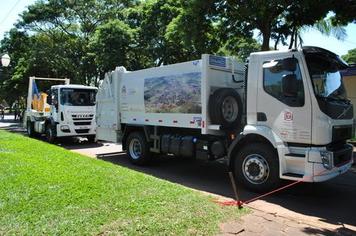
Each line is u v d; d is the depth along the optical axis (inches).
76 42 1243.8
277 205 277.9
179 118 379.9
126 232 185.9
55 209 215.3
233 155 327.6
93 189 260.5
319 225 230.7
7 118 1953.7
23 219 198.5
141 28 999.0
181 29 633.6
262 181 305.4
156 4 954.1
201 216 214.1
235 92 349.7
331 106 287.3
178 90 379.9
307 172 276.4
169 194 255.4
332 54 314.7
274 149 299.6
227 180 364.5
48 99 666.2
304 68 283.4
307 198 299.0
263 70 304.7
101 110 514.3
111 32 995.9
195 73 358.9
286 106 290.2
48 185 268.1
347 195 310.2
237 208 237.8
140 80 435.5
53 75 1273.4
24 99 1704.0
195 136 375.9
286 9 537.3
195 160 474.0
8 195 240.4
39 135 767.7
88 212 211.6
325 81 298.4
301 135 283.0
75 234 181.0
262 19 575.2
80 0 1212.5
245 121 324.5
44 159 389.1
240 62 377.1
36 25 1278.3
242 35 665.0
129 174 321.4
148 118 424.5
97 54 1026.1
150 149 429.7
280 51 297.1
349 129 318.3
